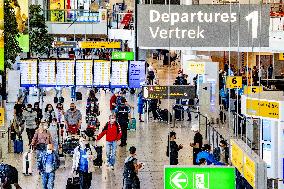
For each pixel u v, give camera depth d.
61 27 44.12
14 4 25.92
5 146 24.23
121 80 26.77
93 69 26.70
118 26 48.00
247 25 11.32
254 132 20.75
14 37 25.05
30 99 38.00
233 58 40.56
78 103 37.25
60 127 24.33
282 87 25.47
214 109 29.25
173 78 47.44
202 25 11.32
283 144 18.33
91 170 17.22
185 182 11.02
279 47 26.14
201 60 30.28
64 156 21.89
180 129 28.70
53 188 17.64
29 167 19.83
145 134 27.44
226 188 11.02
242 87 29.42
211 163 16.52
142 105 30.77
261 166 10.00
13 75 32.09
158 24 11.33
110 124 20.77
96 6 45.78
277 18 27.66
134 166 16.78
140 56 31.58
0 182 15.42
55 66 26.67
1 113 18.42
